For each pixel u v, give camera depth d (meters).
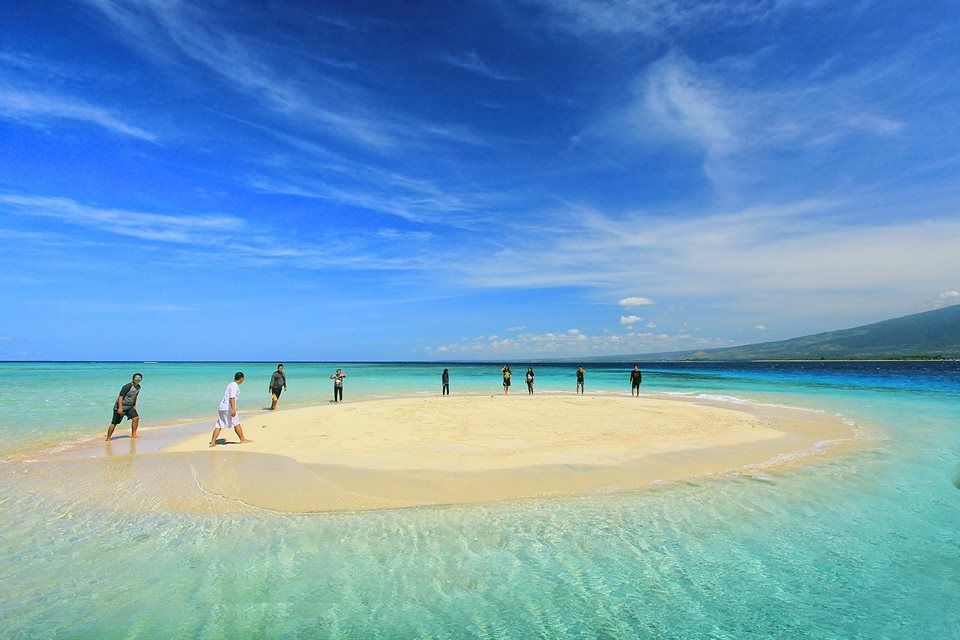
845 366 112.50
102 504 8.22
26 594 5.25
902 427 16.34
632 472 10.18
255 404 25.50
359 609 5.01
